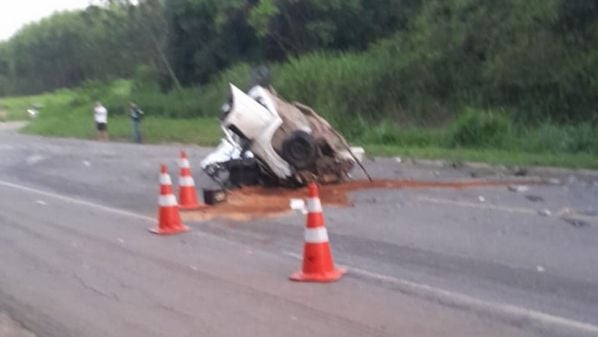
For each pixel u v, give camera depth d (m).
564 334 7.83
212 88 51.00
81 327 8.63
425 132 30.98
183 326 8.47
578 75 28.38
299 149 17.36
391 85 35.25
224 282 10.23
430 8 38.06
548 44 30.22
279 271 10.74
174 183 21.11
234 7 50.62
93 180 22.81
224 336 8.07
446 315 8.51
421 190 17.83
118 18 71.56
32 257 12.31
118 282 10.48
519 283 9.69
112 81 73.94
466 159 24.22
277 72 41.44
